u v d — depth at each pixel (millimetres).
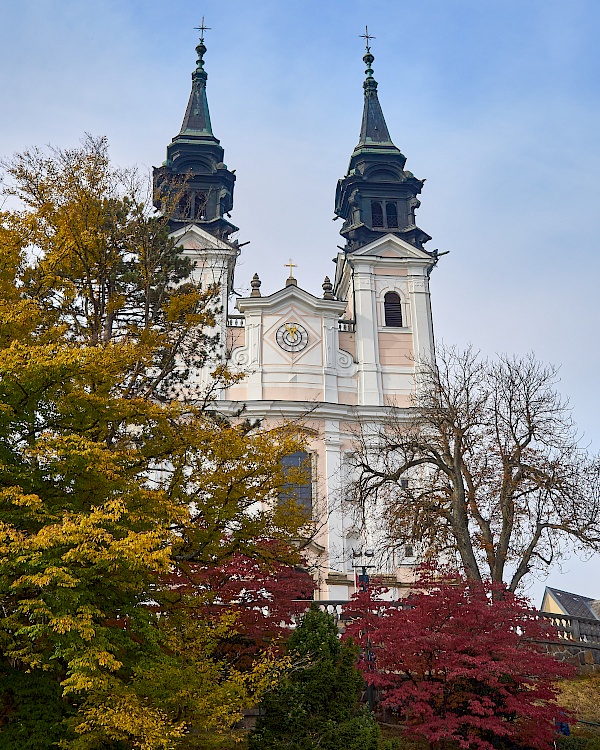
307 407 41531
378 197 49438
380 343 44969
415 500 28922
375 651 19625
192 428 17516
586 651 27609
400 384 44031
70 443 13797
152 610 16297
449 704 18734
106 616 13984
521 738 18672
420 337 45219
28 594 13719
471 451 29281
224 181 48156
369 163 50000
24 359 13836
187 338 23141
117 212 21953
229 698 14922
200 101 51406
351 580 38125
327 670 17328
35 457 14195
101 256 20641
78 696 14039
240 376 22469
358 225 47719
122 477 14789
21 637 14172
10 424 14320
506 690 19062
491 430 29422
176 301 21141
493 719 18062
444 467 29172
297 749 15977
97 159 21594
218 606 19500
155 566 12711
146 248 22312
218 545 16688
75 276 20281
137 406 15531
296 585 22953
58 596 12820
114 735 13289
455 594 19484
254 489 16656
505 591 21453
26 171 20672
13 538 12406
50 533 12430
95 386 15109
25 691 14156
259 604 21703
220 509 16375
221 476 16406
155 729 13031
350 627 20609
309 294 44188
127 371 18969
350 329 45656
